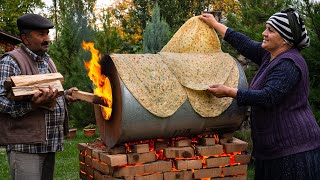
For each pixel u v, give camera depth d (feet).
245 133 16.01
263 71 9.02
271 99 8.34
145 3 44.45
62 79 8.73
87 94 9.10
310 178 8.49
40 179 9.43
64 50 30.96
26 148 9.09
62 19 33.32
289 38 8.59
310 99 13.11
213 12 11.30
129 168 8.77
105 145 9.82
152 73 8.87
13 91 8.07
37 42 9.23
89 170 10.08
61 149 9.70
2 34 47.47
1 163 19.15
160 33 30.83
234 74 9.82
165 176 9.11
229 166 9.82
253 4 18.07
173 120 8.93
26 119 8.89
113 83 8.71
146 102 8.54
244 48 10.15
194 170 9.39
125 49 37.47
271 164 8.84
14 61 8.98
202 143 9.72
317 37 13.26
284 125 8.56
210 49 10.00
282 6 16.65
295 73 8.39
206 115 9.21
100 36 29.40
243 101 8.50
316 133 8.64
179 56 9.45
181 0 45.60
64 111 9.75
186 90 9.06
